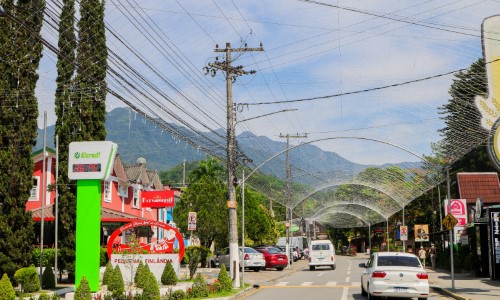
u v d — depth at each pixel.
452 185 61.81
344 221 104.38
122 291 21.42
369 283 21.34
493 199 48.03
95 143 23.38
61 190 28.94
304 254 76.00
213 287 25.27
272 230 69.50
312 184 61.16
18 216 23.98
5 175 23.66
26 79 24.06
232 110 30.02
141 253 28.83
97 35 27.94
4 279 18.59
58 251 29.19
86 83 28.36
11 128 23.84
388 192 60.34
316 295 24.77
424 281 20.89
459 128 31.53
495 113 29.36
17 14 23.14
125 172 49.16
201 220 42.56
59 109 29.12
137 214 51.62
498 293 24.05
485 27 23.38
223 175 65.81
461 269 38.59
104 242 42.88
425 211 71.62
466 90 28.67
